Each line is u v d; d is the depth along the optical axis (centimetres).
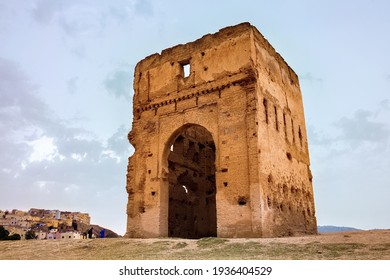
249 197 2128
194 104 2553
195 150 3534
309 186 3061
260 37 2625
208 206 3575
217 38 2592
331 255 1226
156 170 2597
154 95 2798
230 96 2397
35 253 1852
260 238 1853
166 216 2548
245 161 2208
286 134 2747
